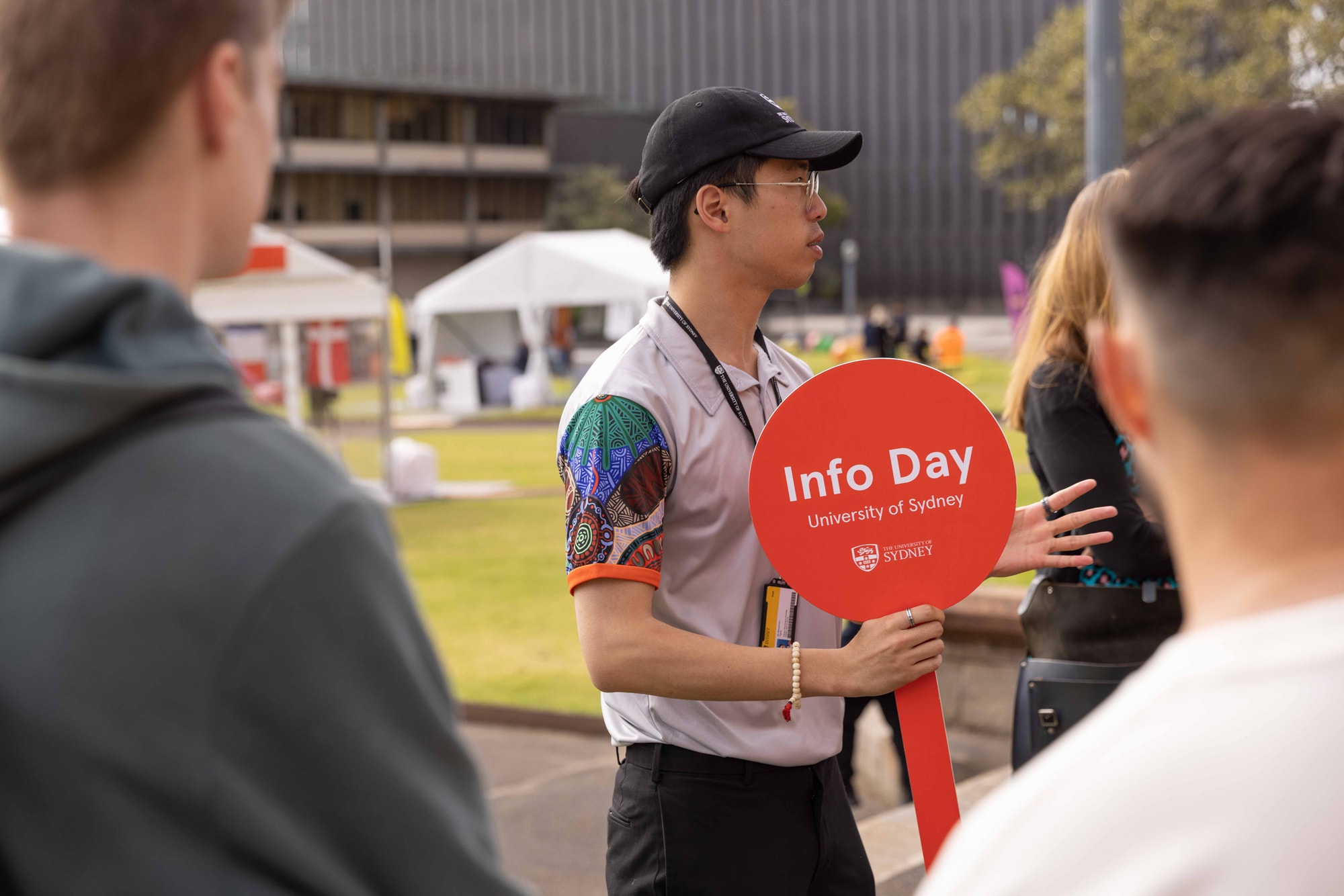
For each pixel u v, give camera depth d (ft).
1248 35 106.11
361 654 2.49
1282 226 2.00
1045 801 2.03
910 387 5.66
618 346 6.25
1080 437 7.26
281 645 2.38
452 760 2.69
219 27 2.69
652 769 6.07
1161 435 2.28
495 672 19.94
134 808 2.29
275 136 3.00
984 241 203.51
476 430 69.00
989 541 5.70
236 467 2.49
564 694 18.48
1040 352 7.59
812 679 5.55
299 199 166.30
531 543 33.27
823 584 5.65
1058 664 7.51
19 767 2.31
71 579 2.35
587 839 13.25
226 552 2.39
